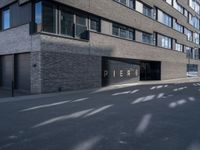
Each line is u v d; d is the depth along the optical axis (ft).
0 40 68.74
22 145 19.34
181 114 31.89
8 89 62.95
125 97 48.37
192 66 157.48
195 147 19.25
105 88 67.10
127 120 28.19
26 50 57.57
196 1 163.02
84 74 64.80
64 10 60.75
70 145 19.39
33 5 56.44
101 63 71.56
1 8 67.62
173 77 123.65
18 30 60.64
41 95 50.65
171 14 119.44
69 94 53.01
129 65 86.48
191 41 152.66
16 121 27.22
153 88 68.90
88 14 67.67
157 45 106.32
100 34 70.49
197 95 52.75
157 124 26.48
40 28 54.80
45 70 54.44
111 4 74.43
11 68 64.64
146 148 18.89
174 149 18.76
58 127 24.80
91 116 30.12
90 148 18.72
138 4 90.02
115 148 18.80
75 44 62.03
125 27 83.46
